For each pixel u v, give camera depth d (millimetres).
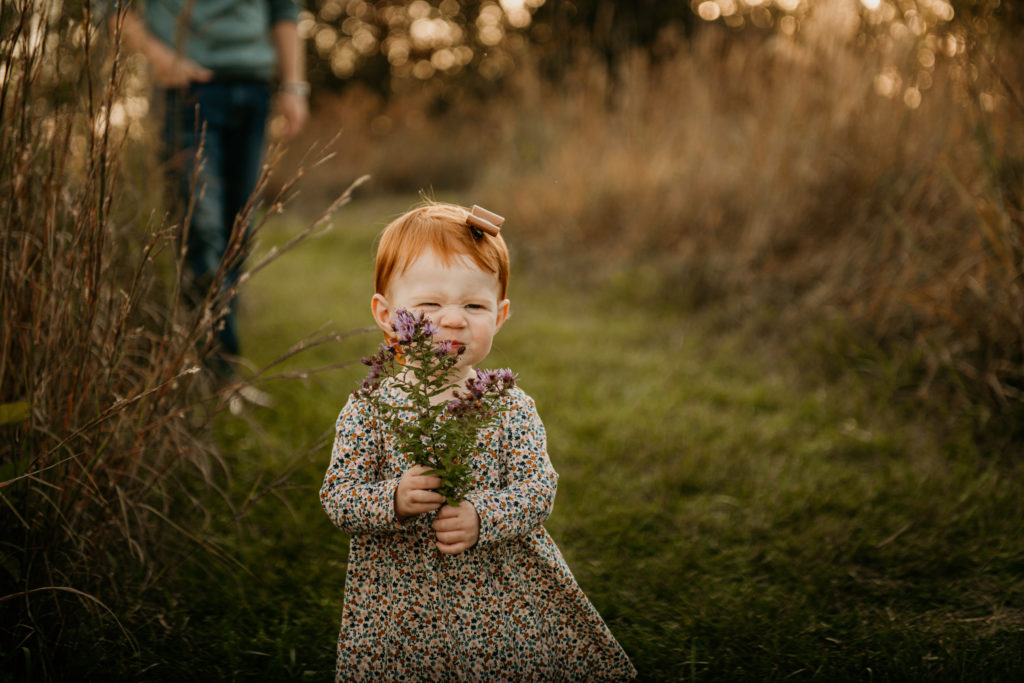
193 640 1733
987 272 3037
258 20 3217
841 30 4582
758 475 2598
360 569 1441
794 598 1946
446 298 1442
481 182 7309
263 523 2232
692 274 4816
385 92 16906
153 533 1925
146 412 1756
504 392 1345
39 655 1512
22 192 1599
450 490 1328
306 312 4602
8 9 1520
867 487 2484
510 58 9578
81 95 1772
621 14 9695
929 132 3953
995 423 2762
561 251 5707
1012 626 1823
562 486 2516
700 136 5457
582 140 6191
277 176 9281
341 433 1466
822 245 4352
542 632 1466
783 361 3664
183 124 3014
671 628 1807
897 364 3203
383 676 1433
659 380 3496
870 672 1615
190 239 2752
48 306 1605
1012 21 3266
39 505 1559
